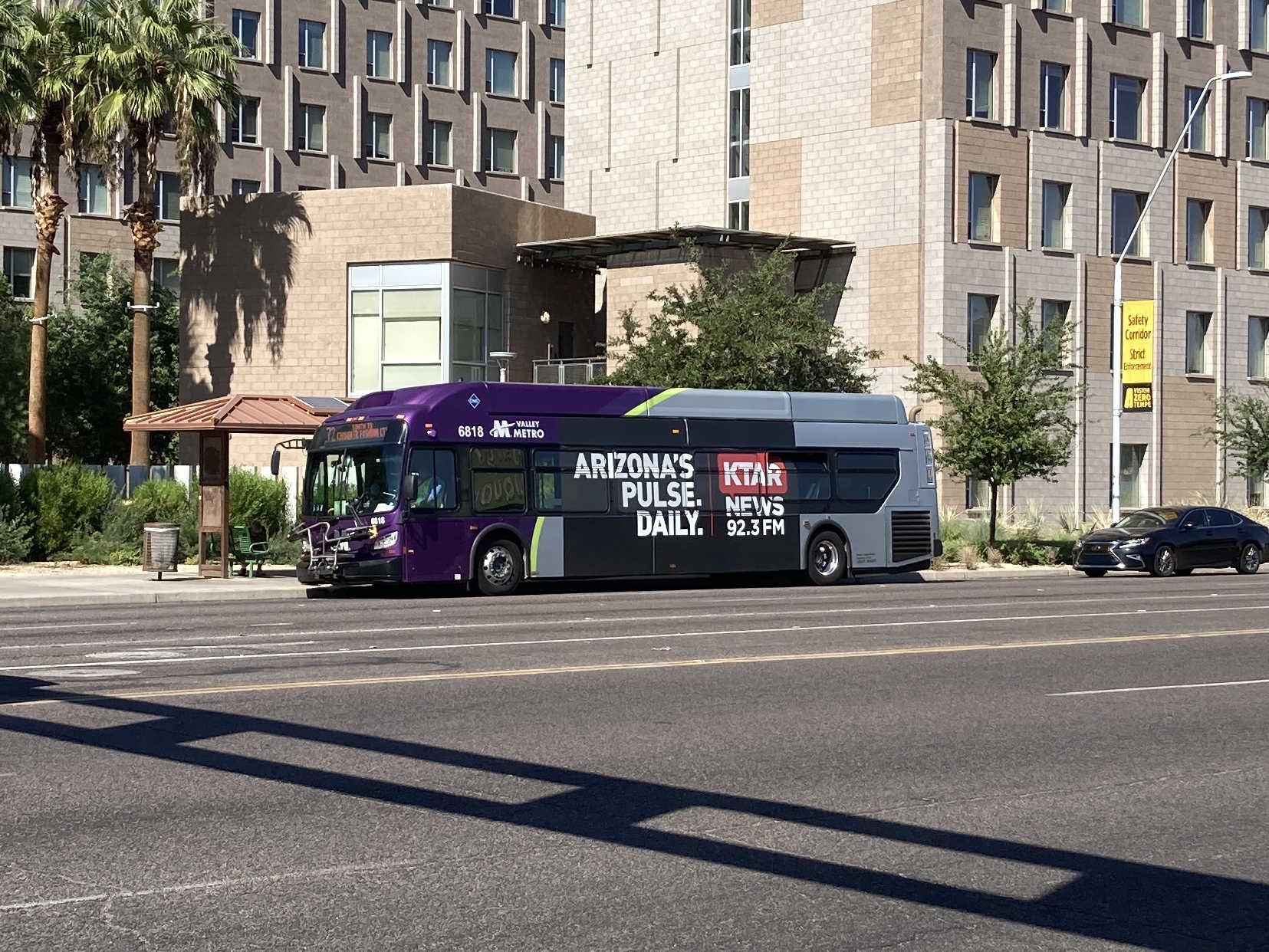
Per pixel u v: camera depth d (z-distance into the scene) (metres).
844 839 8.14
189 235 48.88
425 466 27.14
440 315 45.91
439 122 76.50
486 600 26.06
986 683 14.34
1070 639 18.47
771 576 34.41
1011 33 48.56
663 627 20.05
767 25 51.56
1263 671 15.50
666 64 54.53
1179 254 53.00
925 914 6.78
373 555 26.81
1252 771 10.16
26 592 26.12
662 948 6.21
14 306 59.41
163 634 18.92
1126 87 51.75
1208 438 53.88
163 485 35.81
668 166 54.47
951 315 47.38
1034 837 8.27
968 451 38.31
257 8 71.19
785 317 40.94
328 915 6.60
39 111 44.00
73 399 59.16
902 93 48.03
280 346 47.59
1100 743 11.17
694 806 8.88
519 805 8.84
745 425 30.62
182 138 44.78
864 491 32.06
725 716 12.16
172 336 62.75
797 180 50.59
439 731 11.28
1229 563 36.75
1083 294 50.41
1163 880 7.45
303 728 11.34
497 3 78.31
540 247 47.50
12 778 9.44
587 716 12.07
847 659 16.09
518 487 28.06
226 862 7.48
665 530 29.45
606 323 48.47
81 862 7.45
